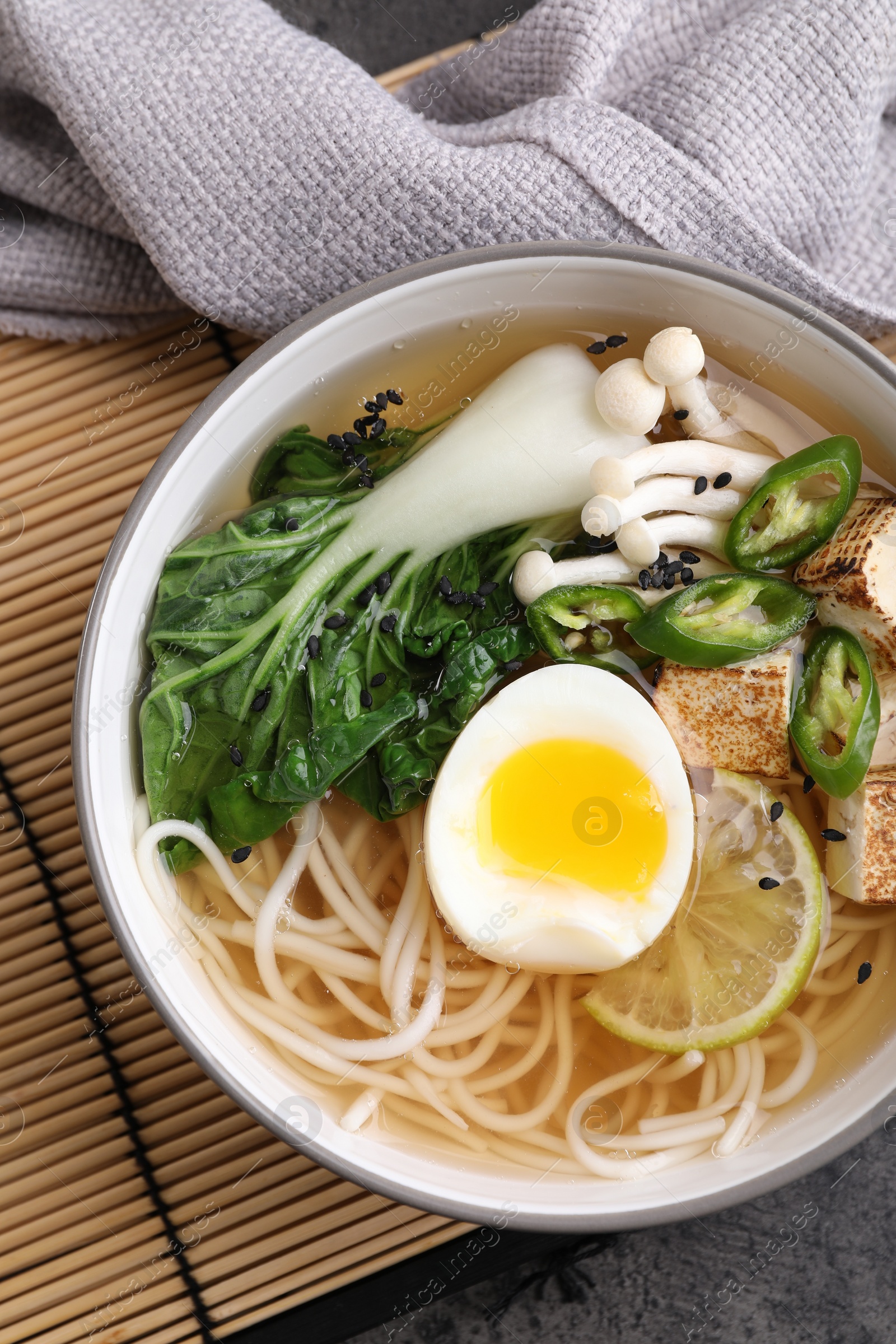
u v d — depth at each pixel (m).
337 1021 0.31
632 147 0.31
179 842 0.31
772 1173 0.29
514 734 0.31
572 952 0.31
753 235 0.31
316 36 0.36
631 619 0.31
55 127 0.34
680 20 0.34
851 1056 0.30
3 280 0.34
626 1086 0.31
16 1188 0.34
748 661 0.30
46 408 0.35
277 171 0.31
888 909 0.31
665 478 0.31
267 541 0.31
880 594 0.29
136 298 0.34
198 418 0.29
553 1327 0.35
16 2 0.31
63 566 0.34
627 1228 0.28
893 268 0.34
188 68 0.32
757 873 0.31
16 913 0.34
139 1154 0.34
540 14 0.33
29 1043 0.34
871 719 0.30
